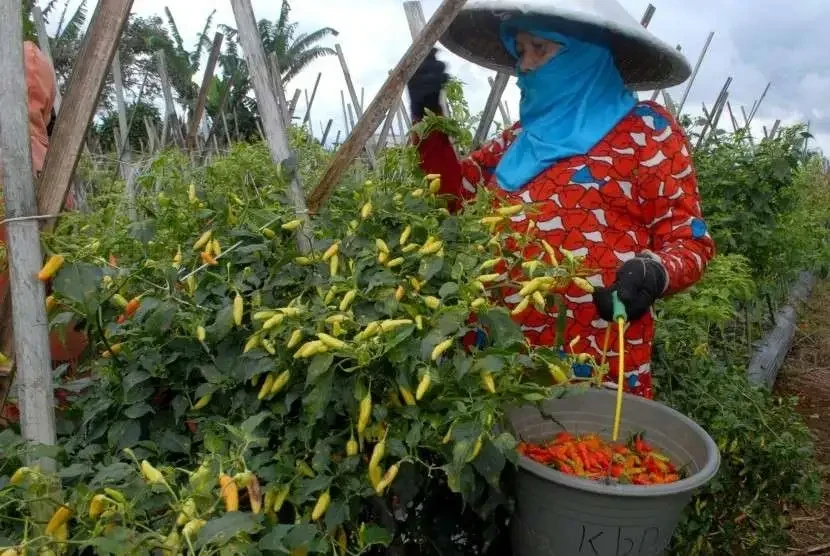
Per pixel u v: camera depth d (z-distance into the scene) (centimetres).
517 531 181
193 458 160
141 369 166
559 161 230
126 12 148
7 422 176
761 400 315
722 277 389
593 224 226
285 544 131
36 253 148
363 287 172
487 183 267
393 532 160
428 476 158
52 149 150
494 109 346
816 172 962
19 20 142
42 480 132
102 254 184
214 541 117
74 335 232
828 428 474
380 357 152
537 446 200
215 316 171
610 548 166
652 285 191
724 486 276
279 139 192
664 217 225
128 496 132
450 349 160
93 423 170
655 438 199
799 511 361
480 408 143
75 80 148
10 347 163
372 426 154
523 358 157
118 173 425
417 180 223
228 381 164
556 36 224
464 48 275
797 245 570
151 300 163
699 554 273
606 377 231
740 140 543
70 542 121
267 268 185
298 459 157
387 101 188
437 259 172
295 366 159
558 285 180
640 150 225
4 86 142
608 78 233
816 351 648
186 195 200
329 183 193
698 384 312
